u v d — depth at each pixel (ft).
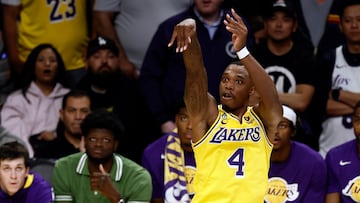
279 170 60.29
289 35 65.98
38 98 68.13
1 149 55.62
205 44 66.74
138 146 68.23
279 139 59.26
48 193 56.85
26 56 71.72
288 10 65.67
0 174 55.67
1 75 71.15
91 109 67.15
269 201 60.03
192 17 67.05
